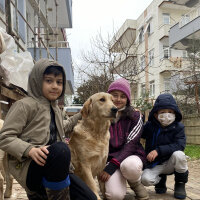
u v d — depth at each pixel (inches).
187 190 141.8
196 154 293.1
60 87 83.3
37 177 70.8
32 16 446.6
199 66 538.6
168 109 125.9
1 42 151.3
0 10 249.1
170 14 836.0
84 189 74.6
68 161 67.6
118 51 399.5
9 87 210.5
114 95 120.6
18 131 73.2
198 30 600.4
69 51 402.6
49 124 78.1
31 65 202.2
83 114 104.4
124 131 120.3
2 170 119.7
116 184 109.0
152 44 844.0
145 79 844.6
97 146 101.0
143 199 116.5
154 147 131.3
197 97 447.5
